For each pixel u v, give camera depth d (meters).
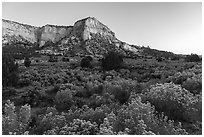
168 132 6.98
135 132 6.62
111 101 11.75
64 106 12.02
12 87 17.22
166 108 9.05
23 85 18.44
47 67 36.25
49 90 15.98
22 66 32.38
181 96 9.39
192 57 38.34
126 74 26.98
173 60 47.06
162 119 7.91
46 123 8.30
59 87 16.09
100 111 8.78
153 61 46.34
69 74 26.56
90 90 15.05
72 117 9.09
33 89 16.17
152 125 7.23
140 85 16.16
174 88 10.04
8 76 17.86
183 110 8.79
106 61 33.66
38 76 23.56
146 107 7.82
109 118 7.33
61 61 49.44
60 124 8.02
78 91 15.16
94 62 41.56
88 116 8.72
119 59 35.69
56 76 23.17
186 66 28.14
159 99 9.39
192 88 12.51
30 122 9.08
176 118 8.71
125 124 7.03
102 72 30.30
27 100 13.16
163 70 27.03
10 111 8.45
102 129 6.34
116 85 14.61
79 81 21.75
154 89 10.69
